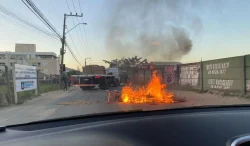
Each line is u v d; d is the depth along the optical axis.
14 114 10.66
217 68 19.72
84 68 31.72
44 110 11.73
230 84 18.16
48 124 2.48
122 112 2.91
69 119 2.64
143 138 2.18
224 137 2.28
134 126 2.41
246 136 2.31
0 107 13.20
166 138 2.20
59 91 27.30
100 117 2.74
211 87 20.56
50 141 2.07
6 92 16.05
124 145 2.05
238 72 17.27
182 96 17.33
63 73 32.84
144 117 2.71
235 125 2.53
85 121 2.59
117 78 33.97
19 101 15.50
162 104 12.94
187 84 24.73
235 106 3.36
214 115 2.81
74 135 2.19
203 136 2.27
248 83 16.38
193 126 2.45
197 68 22.92
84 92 23.81
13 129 2.37
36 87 20.67
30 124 2.49
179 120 2.59
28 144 2.02
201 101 14.16
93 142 2.07
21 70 16.81
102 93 21.59
